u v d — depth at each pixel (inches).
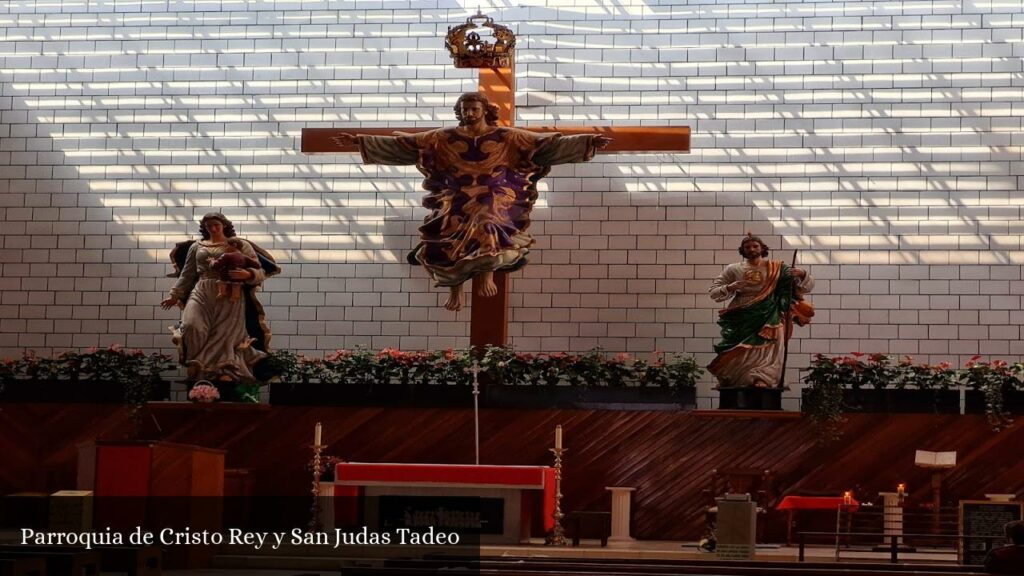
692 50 721.0
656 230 708.0
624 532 617.3
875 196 700.0
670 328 700.7
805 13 719.1
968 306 687.7
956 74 705.6
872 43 712.4
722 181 708.0
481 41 677.3
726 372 635.5
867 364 633.0
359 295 717.9
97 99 745.0
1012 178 694.5
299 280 721.6
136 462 459.5
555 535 569.0
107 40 751.1
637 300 704.4
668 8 726.5
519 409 643.5
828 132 706.8
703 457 631.8
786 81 713.6
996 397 615.8
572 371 645.9
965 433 619.8
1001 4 708.7
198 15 749.3
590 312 705.6
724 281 642.8
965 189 696.4
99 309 726.5
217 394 641.6
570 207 714.2
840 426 626.5
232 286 654.5
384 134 665.6
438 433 644.7
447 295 713.6
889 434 623.8
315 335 717.3
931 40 709.9
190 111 740.7
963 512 512.4
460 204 652.1
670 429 635.5
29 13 756.6
